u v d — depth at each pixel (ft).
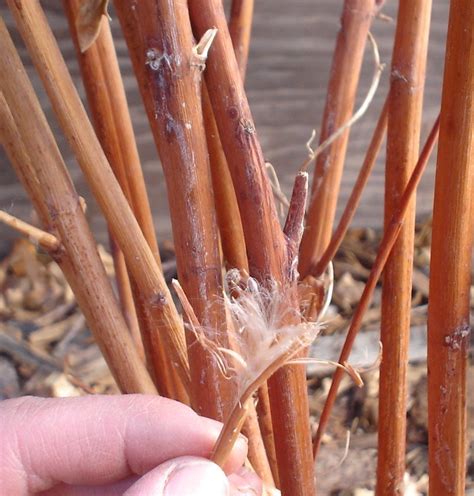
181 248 0.25
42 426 0.32
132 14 0.26
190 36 0.23
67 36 0.79
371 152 0.36
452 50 0.24
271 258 0.25
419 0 0.30
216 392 0.27
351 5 0.37
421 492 0.66
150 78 0.23
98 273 0.28
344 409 0.75
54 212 0.27
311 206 0.39
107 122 0.34
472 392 0.71
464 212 0.27
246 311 0.22
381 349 0.30
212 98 0.24
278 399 0.27
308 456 0.29
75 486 0.35
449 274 0.28
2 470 0.33
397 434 0.36
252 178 0.24
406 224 0.32
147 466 0.32
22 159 0.27
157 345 0.36
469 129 0.25
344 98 0.38
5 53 0.24
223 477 0.27
